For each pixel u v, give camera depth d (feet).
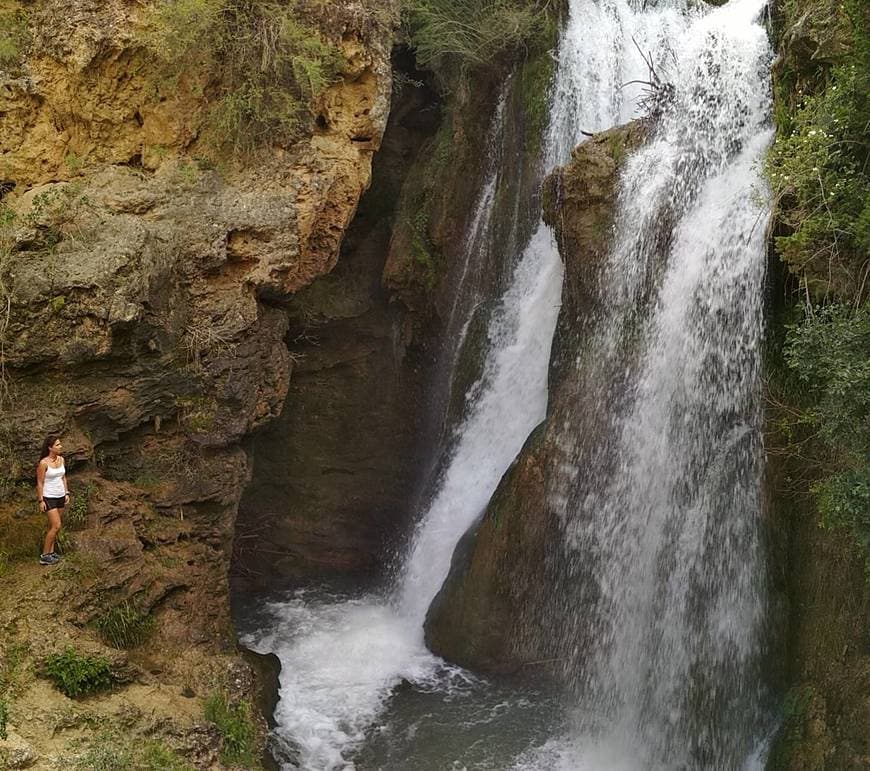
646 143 52.85
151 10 47.88
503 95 69.31
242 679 43.34
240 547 68.28
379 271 70.08
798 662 40.09
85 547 41.45
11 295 42.09
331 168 52.16
